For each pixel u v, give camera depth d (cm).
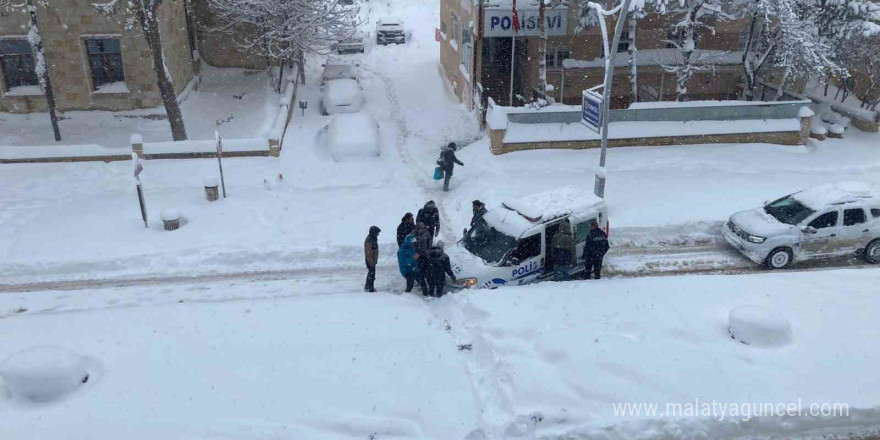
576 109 1995
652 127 2038
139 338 1035
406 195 1770
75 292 1292
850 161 1961
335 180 1873
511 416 832
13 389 874
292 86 2570
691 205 1636
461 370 943
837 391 871
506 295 1134
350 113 2312
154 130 2281
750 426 831
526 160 1934
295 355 979
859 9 2003
